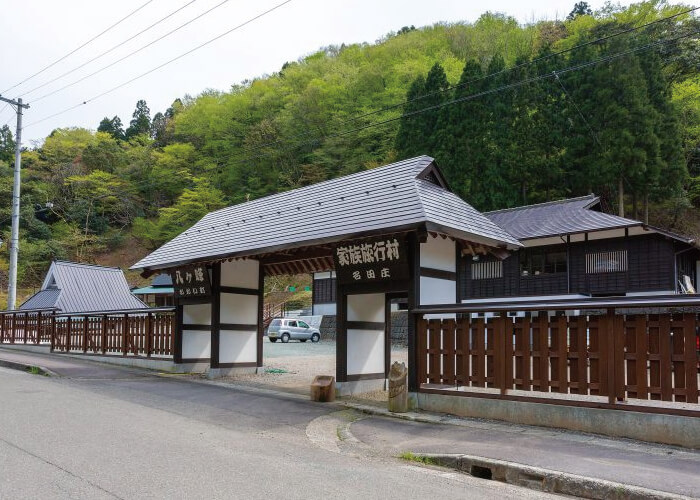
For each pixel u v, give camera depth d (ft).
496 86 107.34
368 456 22.84
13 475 16.96
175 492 15.88
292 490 16.55
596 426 25.35
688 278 78.74
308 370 53.83
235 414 31.09
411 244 32.99
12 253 82.33
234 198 163.63
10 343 72.59
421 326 32.35
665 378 23.67
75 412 28.60
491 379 29.22
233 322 48.26
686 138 116.26
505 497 17.49
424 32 186.09
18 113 85.51
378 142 142.82
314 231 37.63
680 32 117.08
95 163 188.55
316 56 212.23
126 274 174.50
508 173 105.40
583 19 138.92
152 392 37.68
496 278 85.25
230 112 176.35
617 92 100.63
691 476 18.52
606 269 75.20
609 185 104.17
